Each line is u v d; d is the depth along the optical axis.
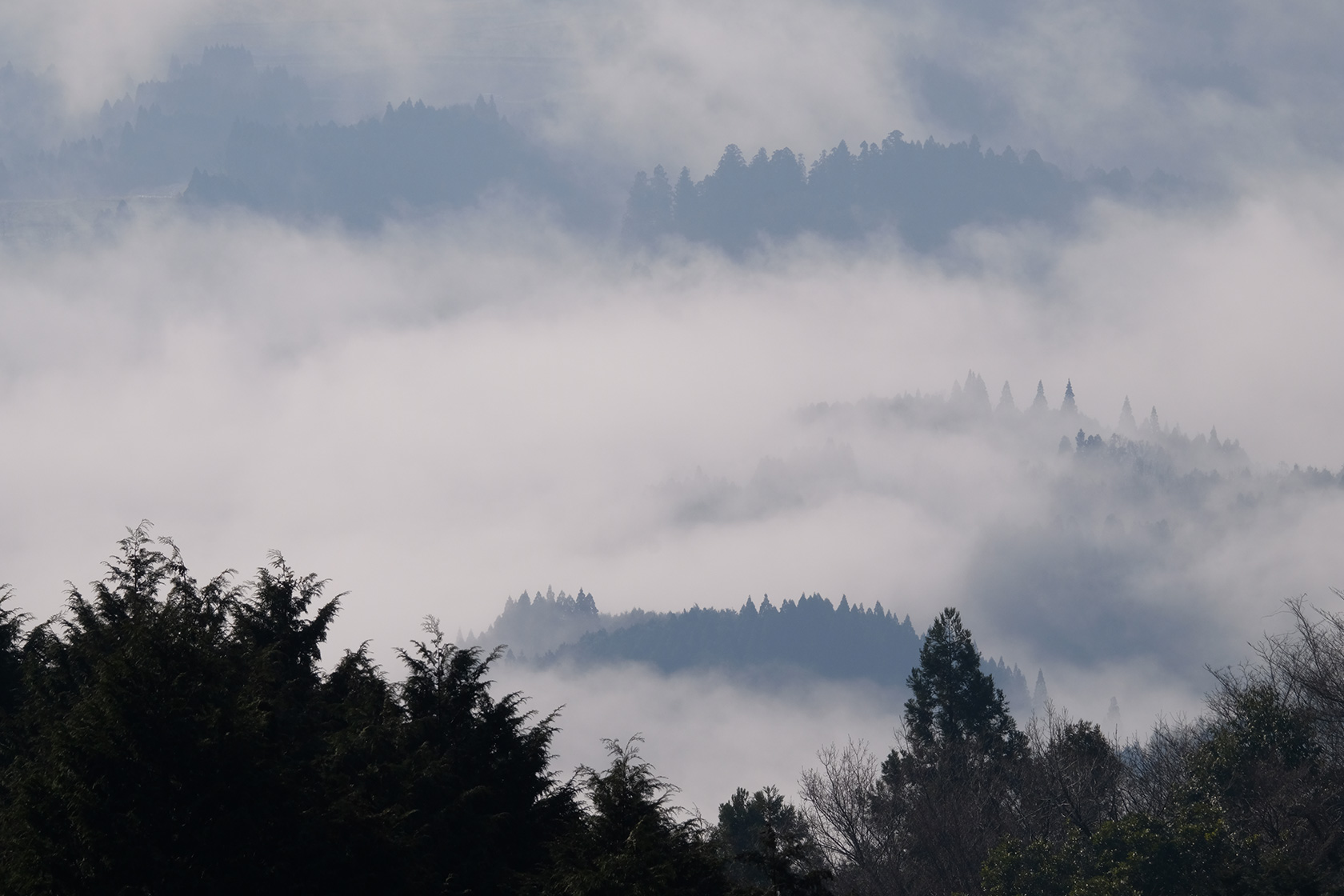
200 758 74.06
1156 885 130.25
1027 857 143.00
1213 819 134.62
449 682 109.12
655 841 85.19
